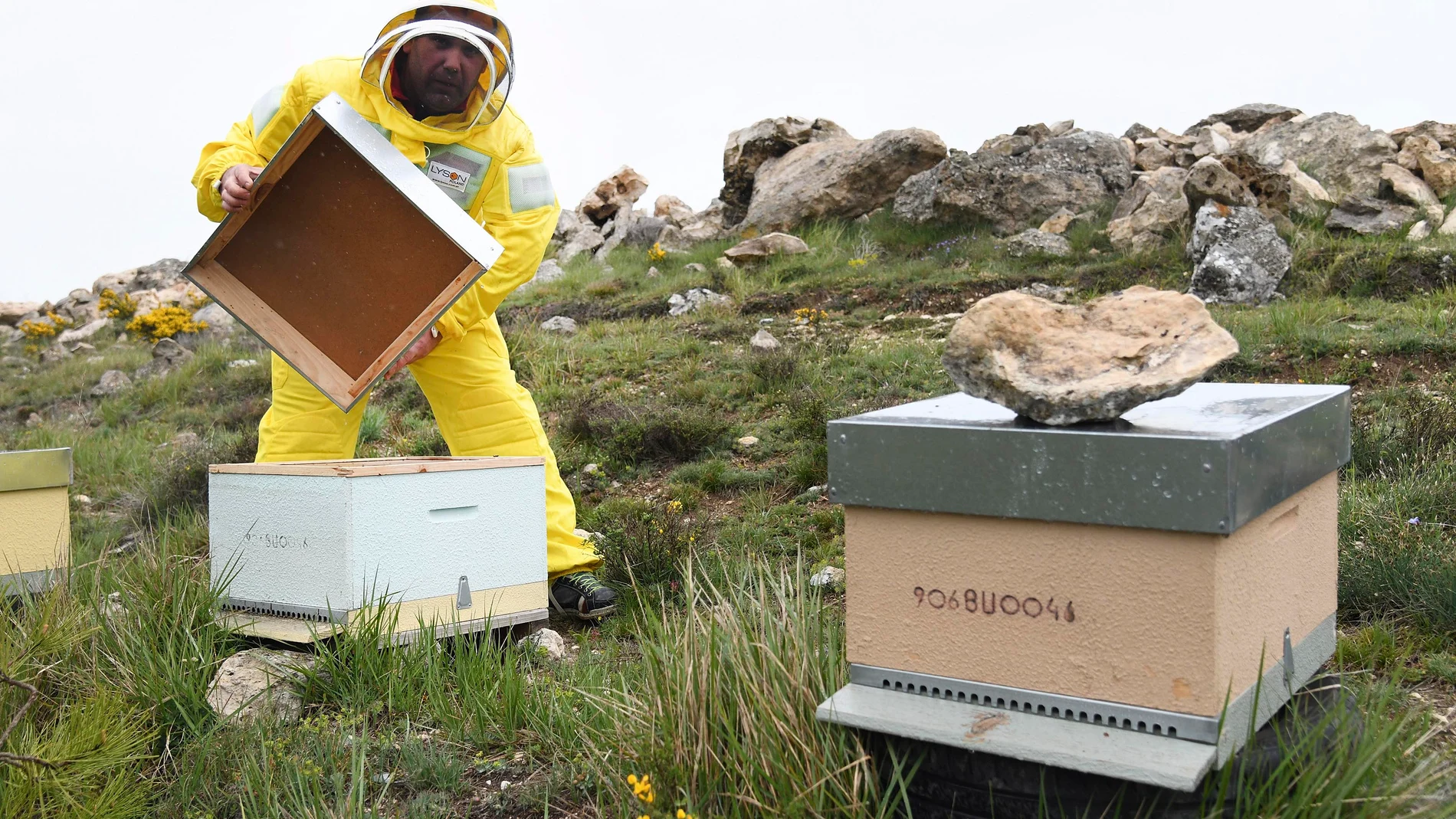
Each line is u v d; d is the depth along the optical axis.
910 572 2.03
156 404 10.88
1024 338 1.99
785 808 1.96
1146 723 1.81
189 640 2.99
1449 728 2.43
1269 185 10.73
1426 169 11.89
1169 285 9.55
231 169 3.47
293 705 2.88
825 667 2.38
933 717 1.93
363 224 3.46
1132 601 1.80
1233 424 1.84
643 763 2.19
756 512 5.02
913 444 1.97
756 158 16.09
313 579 3.19
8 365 17.17
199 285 3.62
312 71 3.62
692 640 2.41
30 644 2.68
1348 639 3.01
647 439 6.19
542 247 3.94
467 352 4.00
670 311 11.11
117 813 2.26
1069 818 1.85
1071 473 1.81
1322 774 1.80
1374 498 3.93
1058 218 12.10
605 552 4.20
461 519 3.36
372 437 7.66
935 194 12.91
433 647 3.09
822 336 8.70
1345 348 6.61
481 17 3.49
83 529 6.32
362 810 2.30
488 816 2.39
